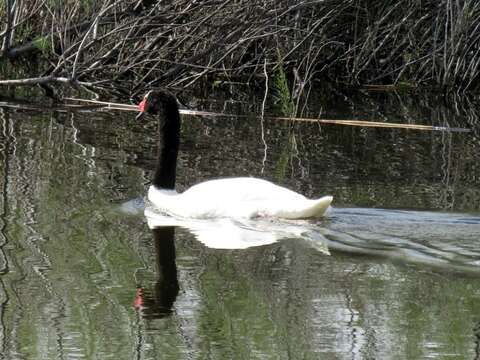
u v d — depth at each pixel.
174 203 9.84
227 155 12.44
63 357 6.42
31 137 12.94
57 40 18.00
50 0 16.80
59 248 8.58
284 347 6.55
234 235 9.04
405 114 16.16
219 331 6.85
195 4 16.22
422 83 19.94
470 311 7.21
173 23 16.52
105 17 16.81
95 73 17.30
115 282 7.80
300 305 7.30
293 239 8.87
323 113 15.98
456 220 9.38
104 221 9.42
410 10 19.56
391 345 6.63
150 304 7.34
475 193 10.62
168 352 6.51
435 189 10.79
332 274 7.95
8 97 15.98
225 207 9.52
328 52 19.80
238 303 7.36
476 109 17.00
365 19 20.11
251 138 13.58
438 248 8.49
